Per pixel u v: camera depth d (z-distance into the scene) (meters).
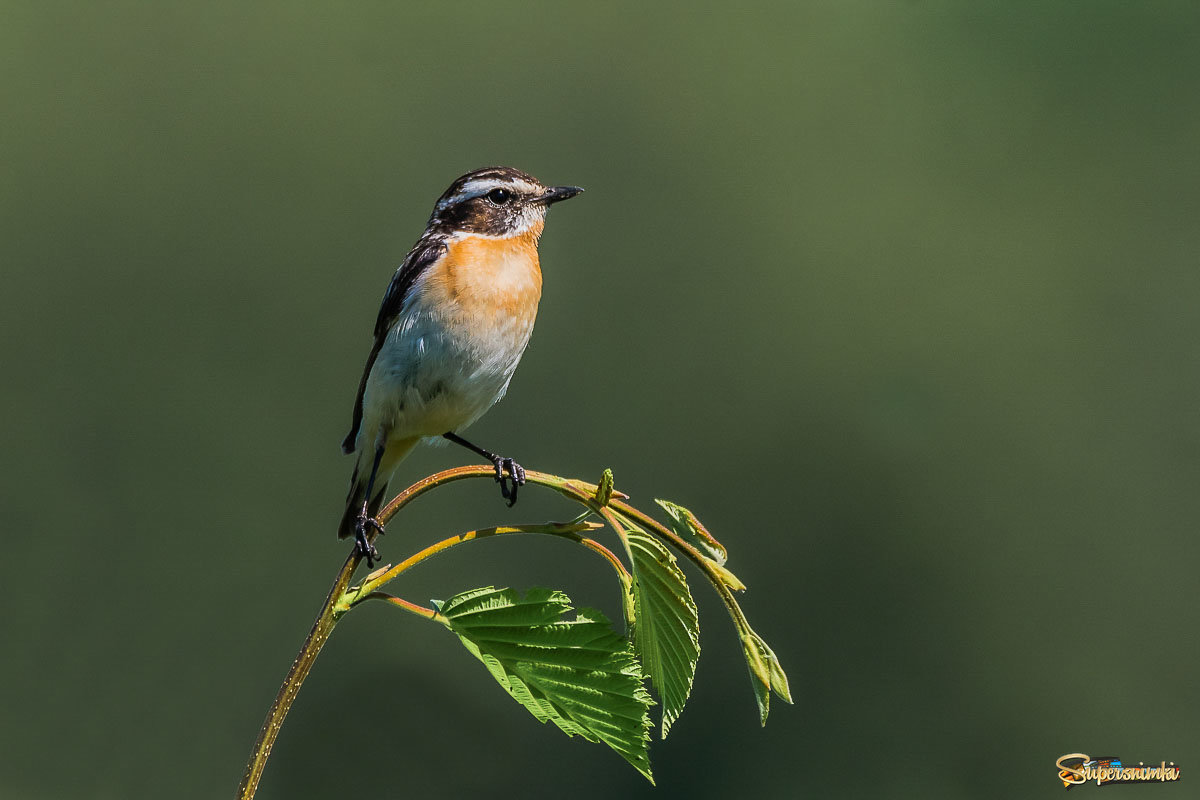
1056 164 20.86
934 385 17.75
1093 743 15.07
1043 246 19.81
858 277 18.91
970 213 19.69
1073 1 21.56
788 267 18.84
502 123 19.88
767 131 20.39
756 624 15.81
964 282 19.31
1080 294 19.39
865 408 17.72
